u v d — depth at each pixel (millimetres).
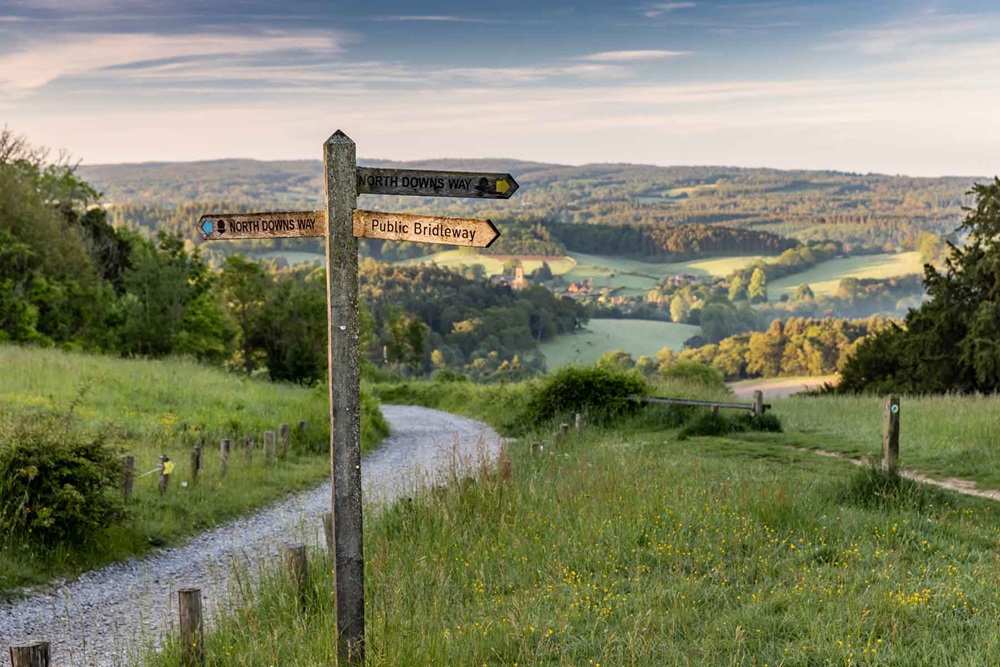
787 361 162000
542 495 13398
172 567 13883
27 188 52094
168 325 52125
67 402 24422
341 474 7145
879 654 7098
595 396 28922
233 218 7188
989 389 39875
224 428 25406
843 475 15742
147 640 10062
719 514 11727
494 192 7117
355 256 7098
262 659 8062
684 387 33250
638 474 14320
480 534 11820
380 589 9172
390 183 7090
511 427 32562
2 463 13492
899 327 45031
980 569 9234
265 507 18734
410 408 56438
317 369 57688
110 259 63031
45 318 48094
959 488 14969
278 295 58469
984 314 39125
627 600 8828
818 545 10617
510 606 8820
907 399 29109
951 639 7227
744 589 9125
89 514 13812
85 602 11875
